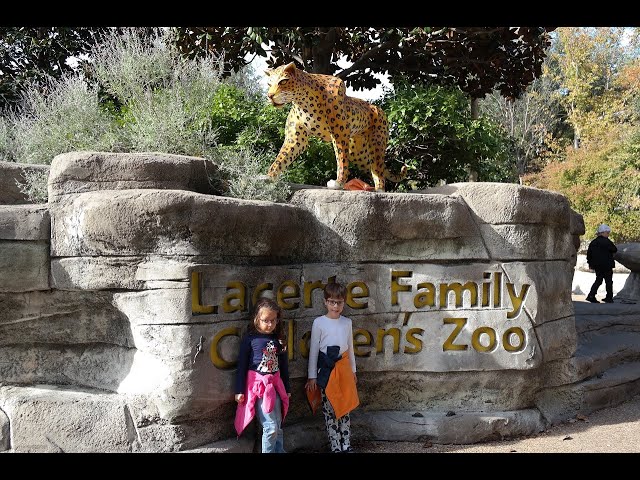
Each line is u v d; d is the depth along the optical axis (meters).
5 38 12.64
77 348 4.83
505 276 5.49
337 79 5.98
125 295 4.43
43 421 4.34
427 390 5.41
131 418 4.32
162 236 4.32
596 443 5.29
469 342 5.39
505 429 5.42
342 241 5.15
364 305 5.20
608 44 31.64
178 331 4.27
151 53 6.97
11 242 4.45
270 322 4.42
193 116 6.39
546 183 23.91
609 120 28.61
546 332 5.77
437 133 10.11
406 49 10.09
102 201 4.30
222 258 4.53
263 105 9.58
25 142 6.30
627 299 11.14
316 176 9.53
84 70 8.62
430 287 5.34
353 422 5.23
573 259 7.26
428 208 5.27
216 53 9.70
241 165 5.64
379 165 6.61
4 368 4.75
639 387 7.05
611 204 20.48
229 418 4.61
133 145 5.89
